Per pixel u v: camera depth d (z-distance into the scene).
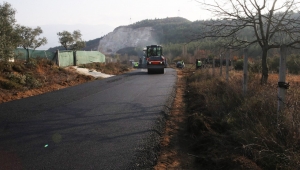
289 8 8.43
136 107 9.59
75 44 40.28
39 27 30.91
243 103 7.38
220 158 4.64
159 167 4.86
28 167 4.62
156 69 27.92
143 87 15.55
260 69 13.06
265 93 7.12
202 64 24.88
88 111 8.95
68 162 4.83
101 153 5.25
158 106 9.77
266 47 8.97
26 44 29.45
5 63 16.84
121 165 4.71
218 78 13.71
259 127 5.34
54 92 13.68
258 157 4.50
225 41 10.12
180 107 10.15
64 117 8.12
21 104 10.29
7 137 6.26
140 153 5.27
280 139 4.93
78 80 20.05
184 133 6.89
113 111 8.93
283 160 4.27
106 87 15.65
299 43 7.99
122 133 6.52
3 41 15.88
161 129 7.10
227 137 5.60
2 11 17.91
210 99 8.80
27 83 15.44
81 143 5.82
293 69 15.48
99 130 6.77
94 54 34.22
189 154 5.39
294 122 5.04
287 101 5.85
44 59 22.61
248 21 9.08
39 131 6.70
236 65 22.55
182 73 29.33
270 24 8.83
